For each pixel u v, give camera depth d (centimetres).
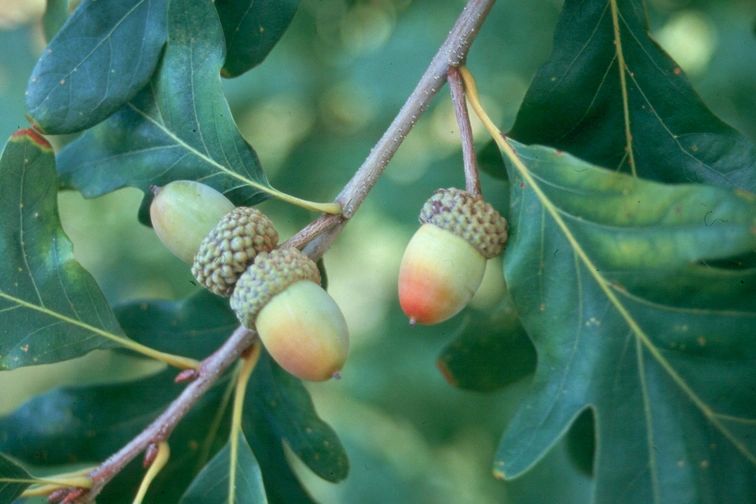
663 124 33
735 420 29
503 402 51
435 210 31
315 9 54
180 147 33
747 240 29
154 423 32
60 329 32
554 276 30
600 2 33
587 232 30
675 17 48
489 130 31
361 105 55
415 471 54
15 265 32
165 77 32
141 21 32
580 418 37
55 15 35
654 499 29
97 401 35
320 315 30
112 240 60
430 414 52
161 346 35
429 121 52
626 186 30
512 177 31
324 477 35
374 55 51
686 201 29
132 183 33
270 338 30
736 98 47
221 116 32
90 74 32
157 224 31
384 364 53
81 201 60
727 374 29
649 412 30
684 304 29
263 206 55
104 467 32
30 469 35
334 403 57
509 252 30
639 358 30
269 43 33
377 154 31
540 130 33
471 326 36
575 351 30
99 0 32
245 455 32
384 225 53
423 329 53
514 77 49
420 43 50
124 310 35
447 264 30
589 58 33
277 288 30
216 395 35
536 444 30
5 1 49
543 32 49
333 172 54
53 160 32
